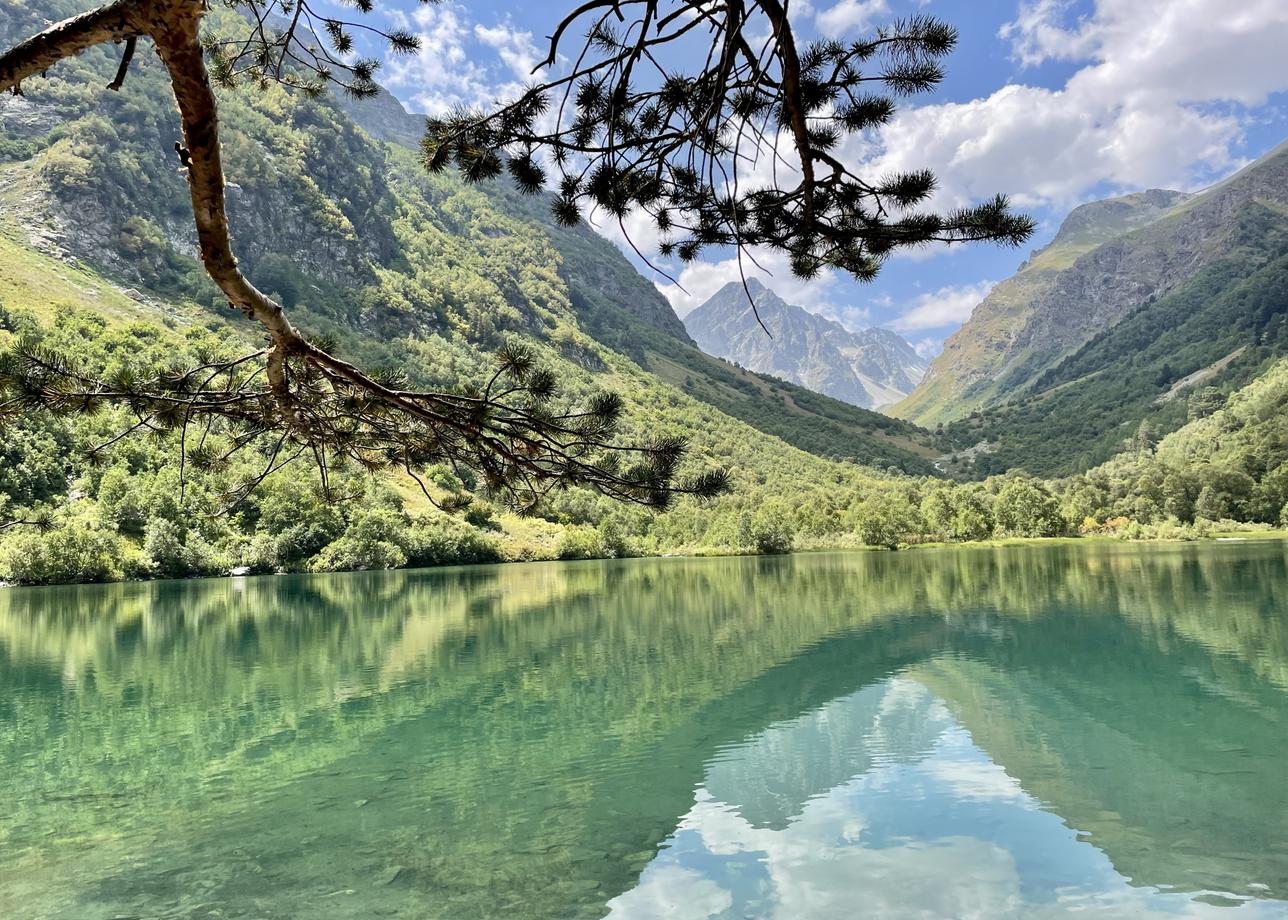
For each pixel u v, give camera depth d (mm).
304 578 80500
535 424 7148
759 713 25266
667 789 18484
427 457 8617
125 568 77125
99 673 32406
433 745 22250
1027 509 135250
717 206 6867
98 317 127625
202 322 162875
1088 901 12727
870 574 73875
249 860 14820
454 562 102312
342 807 17594
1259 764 19188
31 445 81188
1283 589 50094
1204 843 14789
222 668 33188
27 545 70938
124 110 198625
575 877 14078
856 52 5766
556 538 120125
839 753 20984
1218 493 132750
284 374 7129
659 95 6168
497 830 16188
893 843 15219
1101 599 48875
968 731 22766
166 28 3867
